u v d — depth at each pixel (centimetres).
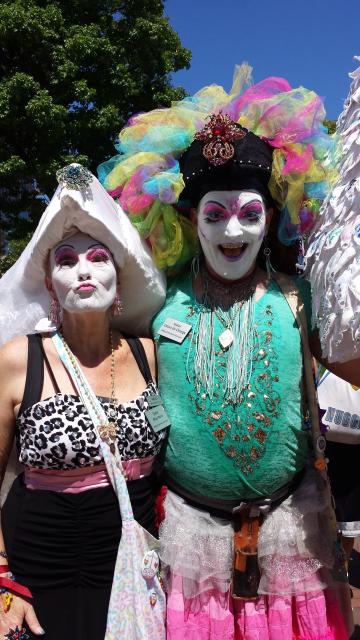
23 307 179
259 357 160
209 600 158
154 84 929
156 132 176
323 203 163
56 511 150
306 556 158
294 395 161
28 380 155
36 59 839
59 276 157
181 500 163
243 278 173
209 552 157
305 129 168
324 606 159
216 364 162
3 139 830
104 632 147
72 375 157
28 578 151
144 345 174
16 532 153
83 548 150
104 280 158
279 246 186
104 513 151
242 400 158
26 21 791
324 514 165
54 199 157
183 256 185
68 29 850
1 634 142
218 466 158
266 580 158
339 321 143
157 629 151
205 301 172
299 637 159
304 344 165
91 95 829
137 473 156
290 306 168
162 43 897
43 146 838
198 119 176
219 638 155
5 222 920
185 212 183
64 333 166
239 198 162
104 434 149
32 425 150
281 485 162
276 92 177
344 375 165
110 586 151
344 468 229
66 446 148
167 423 159
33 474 153
